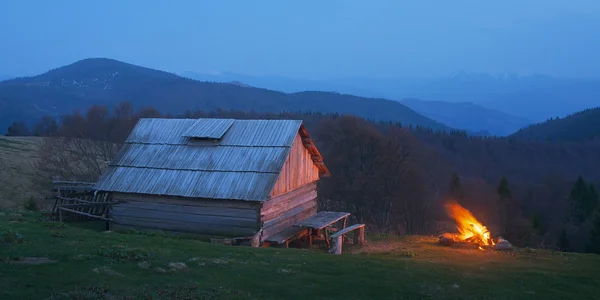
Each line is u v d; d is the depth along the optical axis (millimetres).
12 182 62781
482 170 80312
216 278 14195
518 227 52031
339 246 23781
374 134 61062
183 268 14750
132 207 26922
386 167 60031
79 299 11031
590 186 59312
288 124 28484
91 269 13586
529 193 63344
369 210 61531
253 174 25625
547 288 16062
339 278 15469
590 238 45344
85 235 20312
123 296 11594
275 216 26250
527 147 91625
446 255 22453
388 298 13742
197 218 25594
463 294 14641
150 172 27203
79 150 60844
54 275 12688
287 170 27656
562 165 82750
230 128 29250
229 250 19703
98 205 28938
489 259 21516
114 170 27844
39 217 28828
